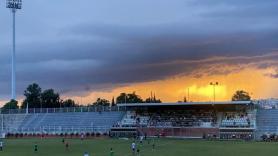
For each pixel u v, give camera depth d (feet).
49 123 541.34
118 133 499.92
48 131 531.09
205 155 256.32
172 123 484.33
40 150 306.76
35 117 557.33
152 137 467.11
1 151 301.02
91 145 351.67
